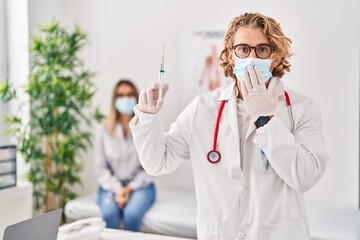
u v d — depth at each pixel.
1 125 2.89
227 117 1.40
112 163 2.96
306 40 2.79
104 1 3.35
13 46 2.94
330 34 2.73
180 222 2.45
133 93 2.96
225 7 2.98
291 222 1.30
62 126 2.85
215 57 3.02
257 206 1.31
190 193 3.10
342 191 2.76
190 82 3.11
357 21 2.66
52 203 3.12
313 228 2.23
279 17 2.84
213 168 1.38
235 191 1.34
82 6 3.42
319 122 1.36
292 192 1.33
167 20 3.16
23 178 2.85
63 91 2.79
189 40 3.09
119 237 1.55
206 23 3.04
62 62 2.86
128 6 3.28
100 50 3.40
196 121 1.44
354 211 2.61
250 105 1.25
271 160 1.24
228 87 1.49
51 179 3.05
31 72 2.88
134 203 2.65
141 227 2.59
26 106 2.91
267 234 1.30
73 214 2.79
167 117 3.21
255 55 1.30
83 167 3.53
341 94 2.73
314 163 1.23
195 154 1.43
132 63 3.30
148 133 1.34
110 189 2.82
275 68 1.39
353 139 2.71
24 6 2.90
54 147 3.06
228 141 1.37
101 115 3.14
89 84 3.11
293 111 1.35
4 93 2.67
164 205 2.74
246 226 1.33
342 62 2.71
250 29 1.30
